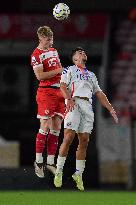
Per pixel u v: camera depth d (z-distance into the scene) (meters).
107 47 57.81
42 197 39.44
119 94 56.84
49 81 32.06
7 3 60.66
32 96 57.94
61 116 32.34
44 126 32.38
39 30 31.78
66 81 30.28
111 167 51.38
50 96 32.03
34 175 49.19
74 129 30.17
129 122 53.28
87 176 51.12
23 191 46.78
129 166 51.12
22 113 57.75
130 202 36.00
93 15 58.25
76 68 30.53
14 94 57.94
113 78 57.44
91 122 30.48
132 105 55.94
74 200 37.28
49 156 32.72
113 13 59.44
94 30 58.19
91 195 42.28
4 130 57.25
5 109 57.91
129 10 59.16
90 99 30.53
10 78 57.94
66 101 30.28
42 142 32.59
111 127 53.19
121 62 58.31
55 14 32.09
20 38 57.66
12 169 49.06
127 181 51.12
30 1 57.75
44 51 31.86
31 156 53.75
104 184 51.12
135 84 57.41
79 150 30.83
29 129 57.28
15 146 50.81
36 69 31.70
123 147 52.78
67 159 50.59
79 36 57.94
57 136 32.59
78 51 30.66
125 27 60.06
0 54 57.50
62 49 57.41
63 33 57.81
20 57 57.69
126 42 59.31
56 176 30.78
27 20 57.69
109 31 58.66
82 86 30.36
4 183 48.81
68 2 57.91
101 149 52.94
